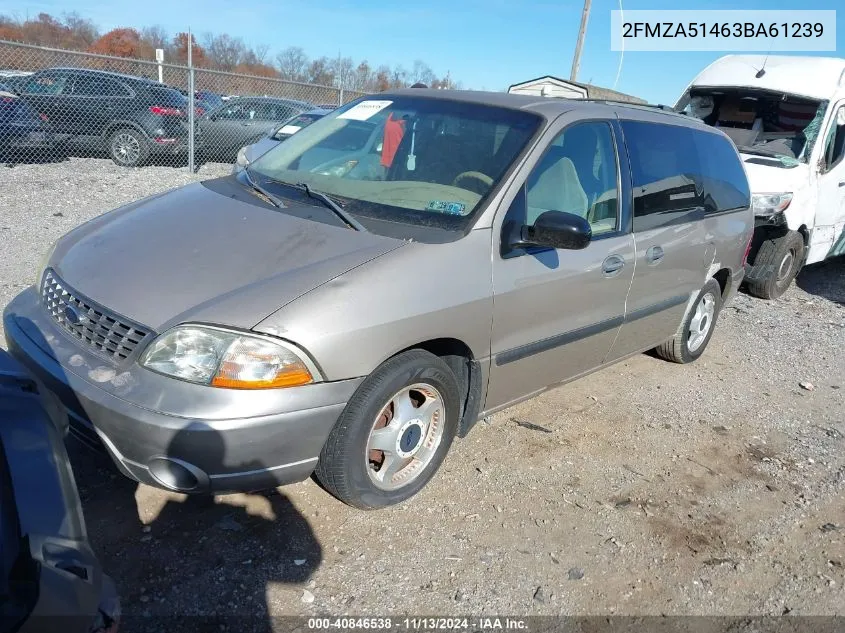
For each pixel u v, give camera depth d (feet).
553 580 9.83
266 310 8.71
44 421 6.55
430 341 10.52
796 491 13.00
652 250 14.20
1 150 36.14
